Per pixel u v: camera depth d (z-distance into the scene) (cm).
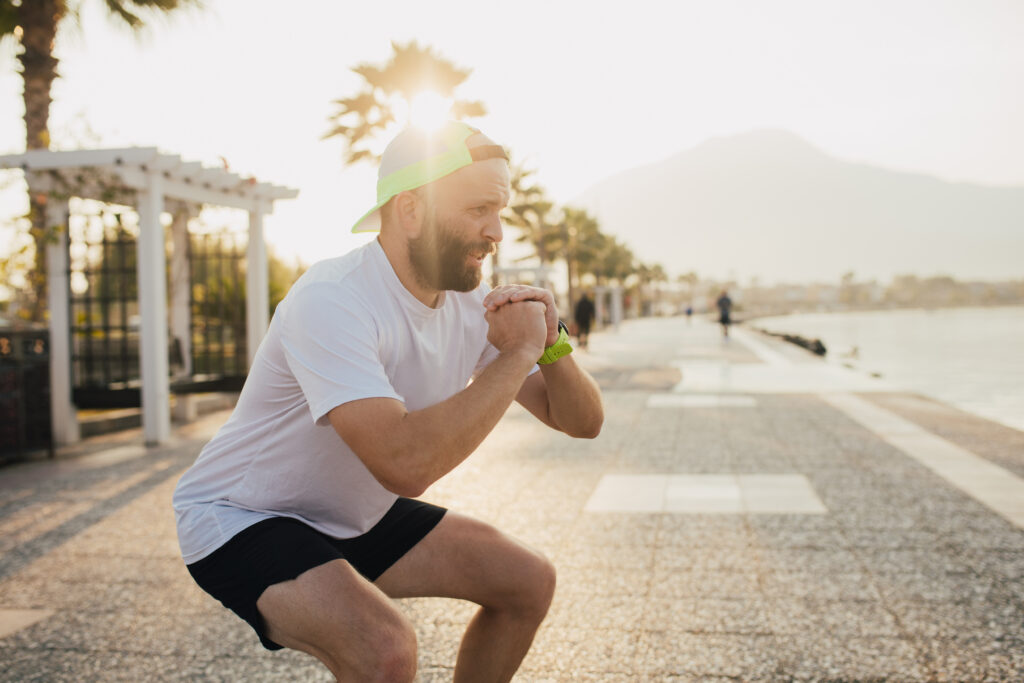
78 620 344
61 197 801
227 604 164
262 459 173
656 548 424
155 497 584
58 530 497
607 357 2039
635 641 305
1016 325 5788
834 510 495
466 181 155
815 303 18750
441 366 179
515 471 636
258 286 1033
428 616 336
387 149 164
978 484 559
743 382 1351
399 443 148
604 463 667
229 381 1014
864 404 1034
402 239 162
